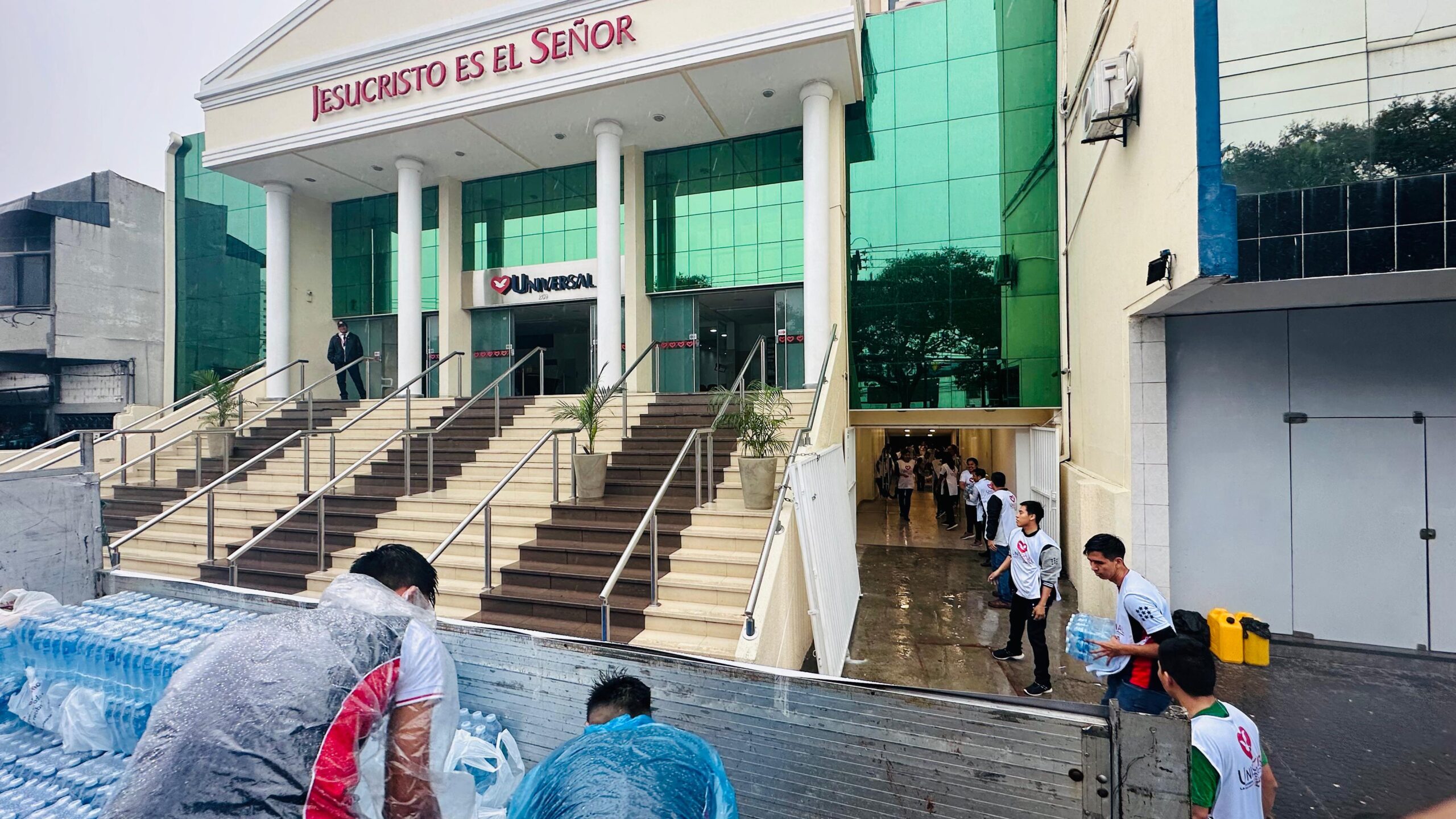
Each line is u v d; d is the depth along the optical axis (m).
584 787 1.38
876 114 11.66
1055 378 10.83
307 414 11.13
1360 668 5.24
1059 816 1.51
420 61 10.75
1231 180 4.35
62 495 3.29
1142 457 6.02
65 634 2.68
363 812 1.50
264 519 7.57
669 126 11.26
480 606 5.36
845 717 1.76
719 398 8.01
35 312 18.06
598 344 10.74
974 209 11.23
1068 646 3.75
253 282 15.21
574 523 6.29
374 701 1.53
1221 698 4.75
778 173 11.69
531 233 13.20
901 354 11.50
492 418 9.79
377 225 14.28
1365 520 5.69
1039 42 10.94
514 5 10.08
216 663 1.54
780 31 8.80
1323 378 5.80
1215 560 6.02
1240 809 2.05
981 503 10.95
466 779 1.73
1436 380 5.53
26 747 2.47
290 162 12.18
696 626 4.70
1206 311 5.86
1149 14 5.29
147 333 19.84
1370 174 4.09
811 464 5.77
